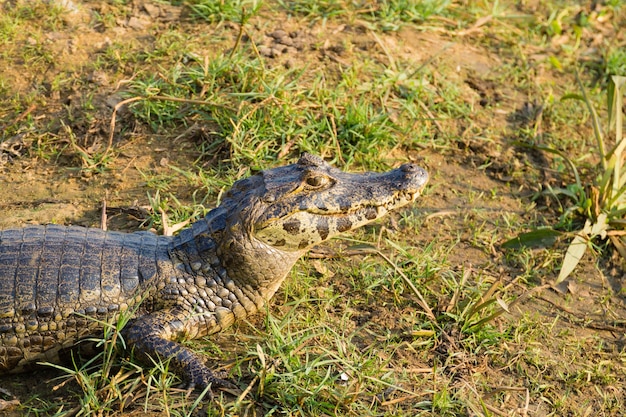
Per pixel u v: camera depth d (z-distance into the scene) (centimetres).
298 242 708
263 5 1122
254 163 901
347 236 851
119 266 693
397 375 691
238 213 702
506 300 804
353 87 999
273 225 693
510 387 681
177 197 877
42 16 1069
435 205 913
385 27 1122
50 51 1023
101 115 953
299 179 706
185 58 1017
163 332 669
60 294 667
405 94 1023
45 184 887
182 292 694
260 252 699
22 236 708
